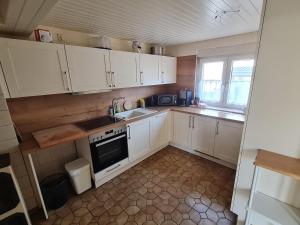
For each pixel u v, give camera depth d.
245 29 2.39
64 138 1.84
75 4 1.45
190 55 3.42
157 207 1.93
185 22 2.03
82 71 2.11
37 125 2.10
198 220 1.75
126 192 2.19
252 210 1.33
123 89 3.10
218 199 2.03
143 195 2.13
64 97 2.29
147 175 2.54
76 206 1.97
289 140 1.27
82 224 1.74
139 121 2.70
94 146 2.12
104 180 2.37
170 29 2.33
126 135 2.52
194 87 3.52
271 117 1.32
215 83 3.26
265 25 1.21
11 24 1.48
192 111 3.05
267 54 1.25
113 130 2.30
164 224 1.71
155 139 3.11
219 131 2.68
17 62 1.61
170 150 3.34
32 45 1.67
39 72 1.76
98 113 2.75
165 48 3.80
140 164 2.85
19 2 1.04
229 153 2.64
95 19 1.84
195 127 3.00
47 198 1.85
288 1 1.10
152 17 1.83
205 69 3.35
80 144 2.32
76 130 2.10
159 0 1.42
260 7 1.59
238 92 2.98
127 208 1.93
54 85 1.89
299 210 1.33
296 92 1.19
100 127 2.23
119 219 1.79
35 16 1.29
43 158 2.20
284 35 1.16
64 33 2.20
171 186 2.29
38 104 2.07
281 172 1.10
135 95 3.35
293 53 1.15
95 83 2.27
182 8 1.60
